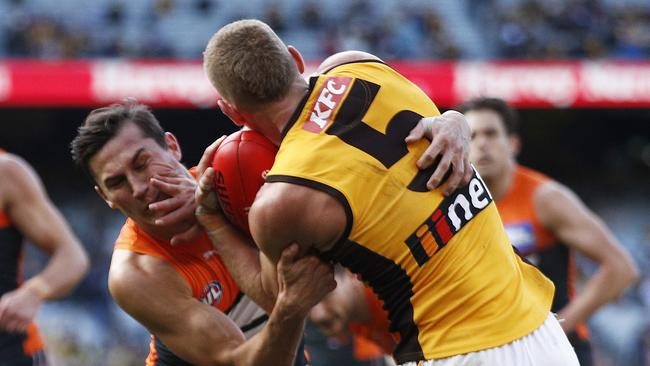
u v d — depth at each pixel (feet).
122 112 42.37
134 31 188.34
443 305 38.60
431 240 38.19
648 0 198.29
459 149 38.86
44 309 162.81
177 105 162.61
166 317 42.19
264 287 39.88
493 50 190.60
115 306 165.89
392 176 37.63
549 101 168.55
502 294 39.17
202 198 40.57
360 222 37.19
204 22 192.65
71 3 189.67
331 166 36.86
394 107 39.04
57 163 206.39
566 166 220.23
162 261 43.65
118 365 158.61
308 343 80.38
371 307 58.85
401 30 191.83
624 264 64.59
